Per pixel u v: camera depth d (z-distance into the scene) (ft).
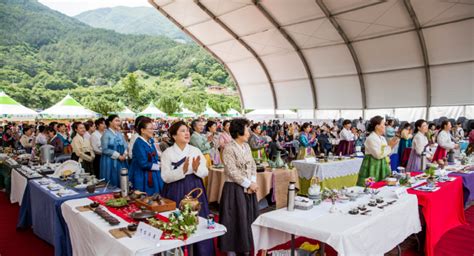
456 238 13.67
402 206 10.33
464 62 45.37
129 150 15.88
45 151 19.89
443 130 19.42
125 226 8.12
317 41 55.36
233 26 57.93
